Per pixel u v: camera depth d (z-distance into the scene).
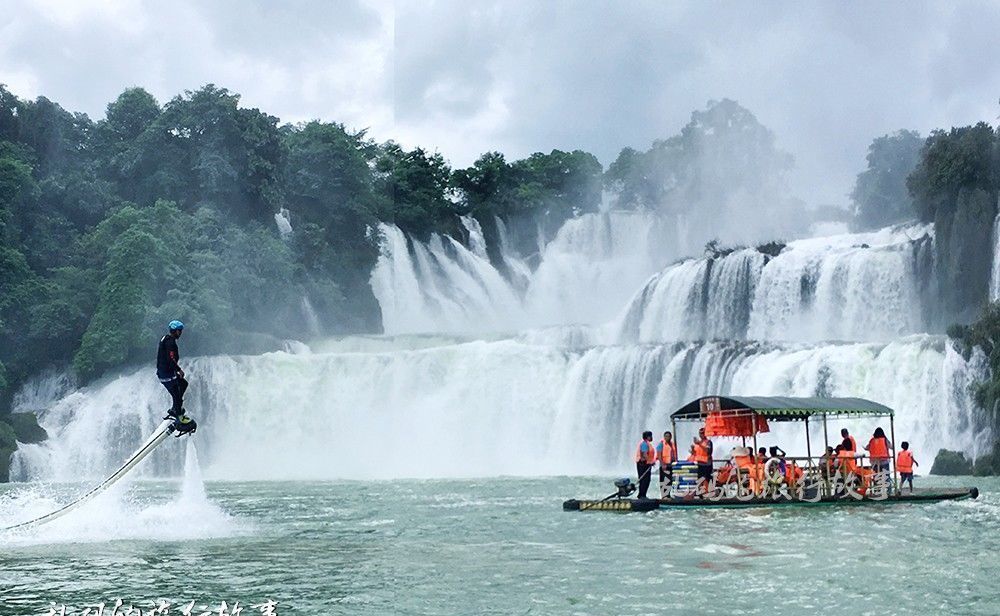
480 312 122.50
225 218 102.12
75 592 20.12
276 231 106.19
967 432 59.25
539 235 137.12
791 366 64.38
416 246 121.81
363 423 80.81
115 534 30.16
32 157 106.00
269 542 28.25
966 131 79.12
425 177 129.12
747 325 86.56
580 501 37.22
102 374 88.50
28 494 59.28
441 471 76.38
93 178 107.06
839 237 89.31
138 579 21.59
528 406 76.12
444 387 79.25
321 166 112.38
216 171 102.19
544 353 77.44
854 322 80.38
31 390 92.25
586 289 128.12
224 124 104.88
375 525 33.16
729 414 37.53
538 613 17.75
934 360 60.66
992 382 57.34
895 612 17.41
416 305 118.50
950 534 27.69
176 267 89.88
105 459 83.00
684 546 25.91
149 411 84.19
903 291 79.31
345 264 110.06
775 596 18.92
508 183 139.12
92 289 93.62
